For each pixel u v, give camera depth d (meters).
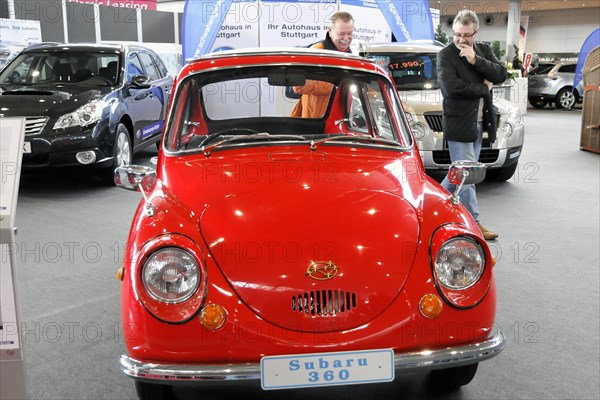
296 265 2.07
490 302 2.14
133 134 6.98
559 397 2.50
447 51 4.45
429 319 2.07
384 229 2.21
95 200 5.83
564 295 3.61
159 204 2.34
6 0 10.82
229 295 2.02
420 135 6.05
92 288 3.66
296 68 3.13
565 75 18.81
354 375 2.02
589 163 8.28
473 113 4.48
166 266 2.02
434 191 2.55
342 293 2.05
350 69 3.14
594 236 4.83
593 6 26.28
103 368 2.72
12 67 6.89
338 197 2.35
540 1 24.06
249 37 8.05
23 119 1.96
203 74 3.07
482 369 2.74
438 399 2.49
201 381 1.96
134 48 7.53
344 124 3.39
